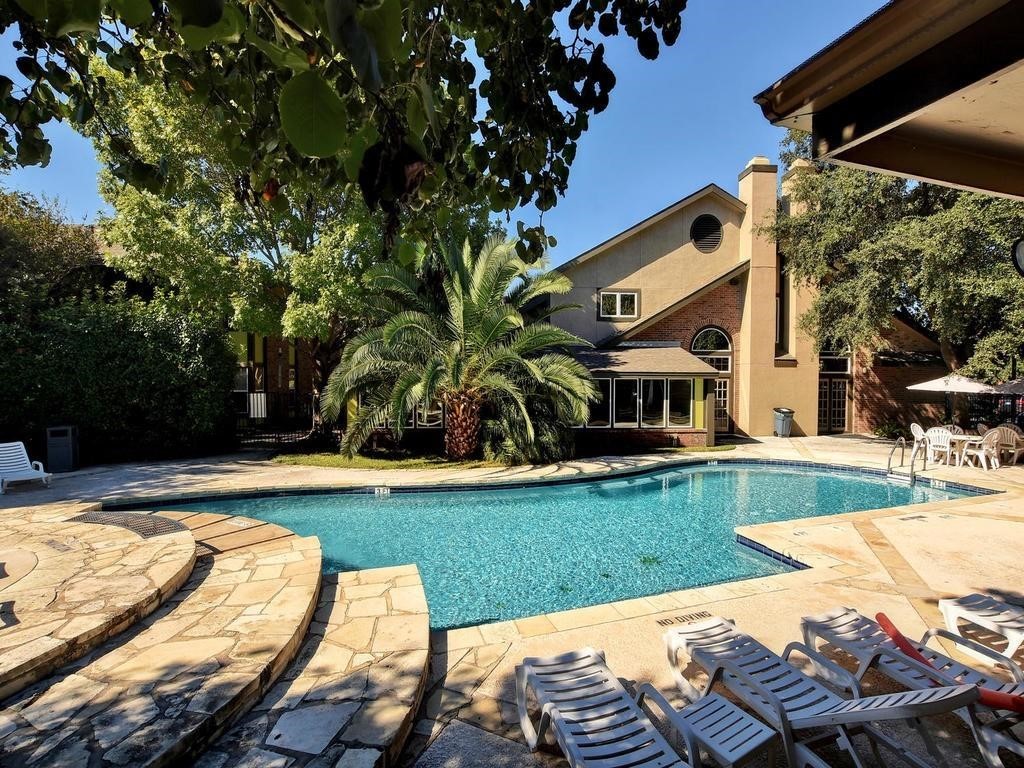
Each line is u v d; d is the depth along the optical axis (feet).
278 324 45.03
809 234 52.03
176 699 10.14
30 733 9.25
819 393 66.23
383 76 3.96
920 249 40.06
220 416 47.60
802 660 13.16
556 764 9.60
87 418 42.11
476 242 50.21
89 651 11.98
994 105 6.94
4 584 14.92
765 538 23.39
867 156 7.61
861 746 10.10
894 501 34.71
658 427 53.72
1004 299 40.11
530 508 32.68
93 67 31.86
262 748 9.45
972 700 7.23
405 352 41.73
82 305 43.19
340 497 34.30
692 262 61.36
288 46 3.39
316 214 44.91
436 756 9.87
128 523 22.30
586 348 59.00
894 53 5.81
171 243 39.01
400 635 13.67
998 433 40.73
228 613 14.02
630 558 23.89
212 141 35.86
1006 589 17.51
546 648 13.89
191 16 2.00
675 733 10.52
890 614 15.67
